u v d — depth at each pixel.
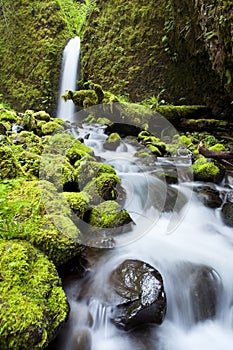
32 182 2.65
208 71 7.01
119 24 9.55
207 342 2.14
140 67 8.93
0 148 2.86
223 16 4.47
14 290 1.63
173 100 8.34
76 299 2.04
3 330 1.42
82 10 13.22
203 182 4.18
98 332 1.95
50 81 11.30
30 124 5.11
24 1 12.21
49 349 1.73
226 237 3.20
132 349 1.93
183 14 6.82
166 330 2.11
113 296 2.03
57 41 11.65
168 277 2.40
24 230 2.08
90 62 10.20
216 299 2.39
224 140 6.56
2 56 12.37
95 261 2.34
